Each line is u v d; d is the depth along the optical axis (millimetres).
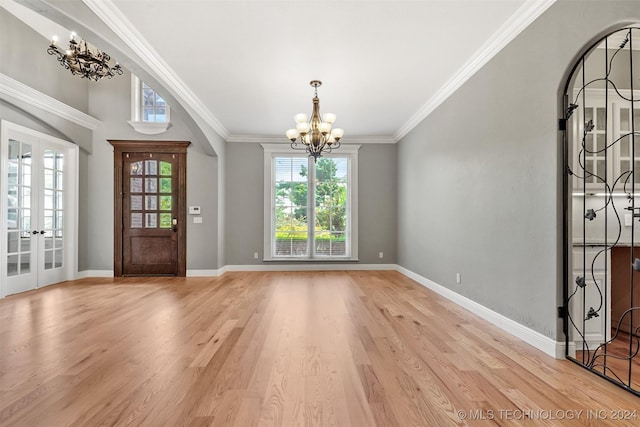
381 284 5008
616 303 2969
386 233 6398
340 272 6105
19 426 1553
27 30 4402
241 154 6258
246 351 2445
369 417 1633
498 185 2998
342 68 3494
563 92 2312
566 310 2311
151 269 5703
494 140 3057
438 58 3275
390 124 5559
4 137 4137
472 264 3471
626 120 2814
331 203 6398
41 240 4777
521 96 2678
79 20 2486
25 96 4297
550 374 2086
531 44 2553
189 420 1604
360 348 2504
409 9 2506
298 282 5152
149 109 5820
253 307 3686
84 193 5566
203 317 3309
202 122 4875
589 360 2326
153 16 2617
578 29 2117
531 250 2568
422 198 4957
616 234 2906
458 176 3789
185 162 5707
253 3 2447
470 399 1796
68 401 1768
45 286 4844
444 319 3238
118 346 2541
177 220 5711
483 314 3252
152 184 5711
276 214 6359
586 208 2906
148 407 1715
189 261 5699
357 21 2662
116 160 5652
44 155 4805
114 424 1570
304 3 2441
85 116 5316
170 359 2305
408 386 1934
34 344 2582
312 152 3961
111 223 5656
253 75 3658
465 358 2324
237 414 1654
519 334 2709
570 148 2326
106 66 4305
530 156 2574
